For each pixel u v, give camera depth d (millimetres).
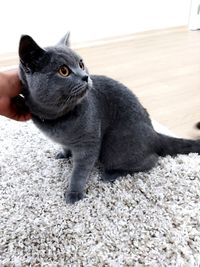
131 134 382
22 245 325
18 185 398
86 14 868
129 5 913
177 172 410
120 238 330
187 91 632
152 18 977
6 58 786
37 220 351
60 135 345
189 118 544
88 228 342
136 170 417
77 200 374
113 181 403
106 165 413
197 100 600
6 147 462
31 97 321
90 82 316
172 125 526
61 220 351
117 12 908
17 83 339
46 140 478
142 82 672
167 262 305
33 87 302
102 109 372
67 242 328
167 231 335
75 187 378
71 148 368
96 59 799
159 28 1009
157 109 572
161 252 315
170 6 982
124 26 945
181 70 729
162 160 431
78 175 378
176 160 430
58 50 300
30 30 820
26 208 367
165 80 680
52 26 843
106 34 928
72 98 307
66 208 365
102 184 399
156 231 336
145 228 340
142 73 713
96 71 727
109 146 392
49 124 339
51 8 815
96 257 311
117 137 383
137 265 303
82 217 354
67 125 335
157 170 417
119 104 381
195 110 568
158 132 463
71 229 341
